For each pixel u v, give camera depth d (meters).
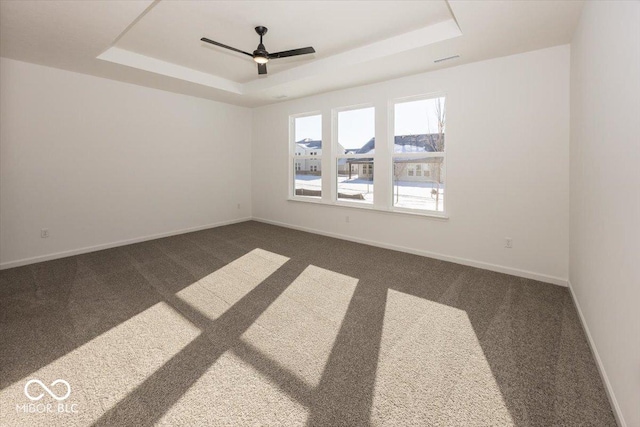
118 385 1.70
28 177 3.78
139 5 2.43
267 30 3.20
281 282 3.22
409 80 4.10
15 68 3.62
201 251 4.36
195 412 1.52
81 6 2.43
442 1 2.63
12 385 1.69
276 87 4.75
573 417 1.49
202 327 2.32
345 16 2.91
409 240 4.30
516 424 1.46
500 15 2.48
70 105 4.07
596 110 1.99
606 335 1.69
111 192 4.53
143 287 3.07
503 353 2.00
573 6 2.34
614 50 1.64
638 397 1.24
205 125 5.70
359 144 4.88
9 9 2.47
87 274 3.43
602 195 1.84
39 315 2.48
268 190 6.34
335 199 5.25
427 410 1.54
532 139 3.22
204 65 4.34
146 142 4.88
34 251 3.87
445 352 2.02
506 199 3.43
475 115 3.57
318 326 2.35
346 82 4.43
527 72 3.22
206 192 5.82
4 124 3.58
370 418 1.49
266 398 1.62
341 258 4.05
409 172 4.31
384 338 2.19
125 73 4.12
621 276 1.49
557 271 3.17
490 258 3.59
